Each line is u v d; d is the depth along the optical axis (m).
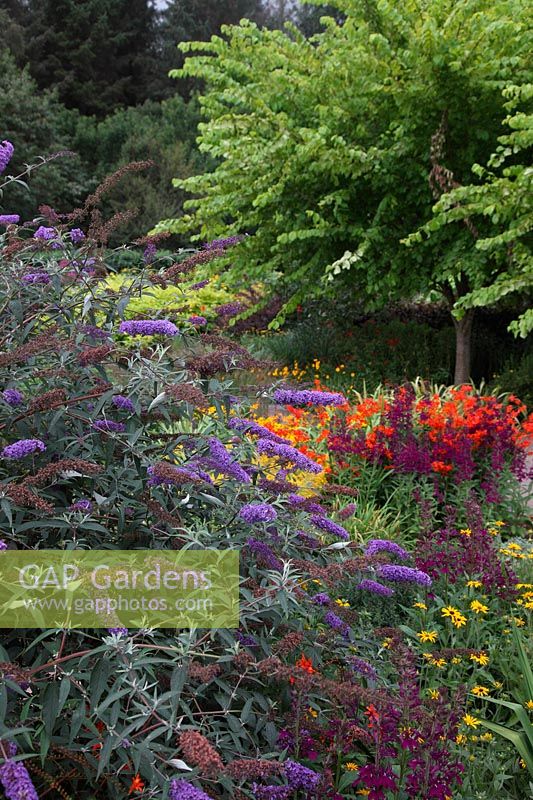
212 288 12.01
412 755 2.22
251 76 9.86
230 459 2.22
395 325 11.53
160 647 1.85
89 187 23.03
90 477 2.19
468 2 7.95
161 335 2.52
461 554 3.46
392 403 5.64
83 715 1.73
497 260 8.10
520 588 3.53
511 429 5.34
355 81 8.75
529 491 5.08
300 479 4.55
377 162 8.45
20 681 1.61
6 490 1.84
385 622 3.20
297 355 10.92
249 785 1.96
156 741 1.92
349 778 2.12
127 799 1.83
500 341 11.07
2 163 2.69
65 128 25.55
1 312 2.48
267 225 9.67
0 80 22.45
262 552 2.14
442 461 5.04
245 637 2.14
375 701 1.92
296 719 2.05
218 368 2.54
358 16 9.29
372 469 5.08
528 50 8.19
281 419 5.96
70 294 2.77
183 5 34.69
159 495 2.28
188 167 22.97
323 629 2.64
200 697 2.13
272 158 9.09
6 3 30.69
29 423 2.25
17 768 1.30
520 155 8.90
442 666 2.81
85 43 29.67
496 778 2.37
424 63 7.98
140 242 2.87
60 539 2.21
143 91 32.25
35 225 2.91
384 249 9.02
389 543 2.46
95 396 2.32
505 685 3.01
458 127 8.62
